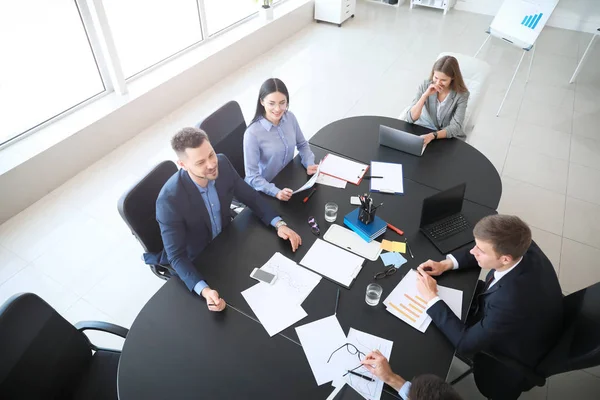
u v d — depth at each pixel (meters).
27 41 3.31
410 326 1.65
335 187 2.33
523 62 5.46
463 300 1.74
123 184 3.51
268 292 1.76
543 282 1.58
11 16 3.16
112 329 1.74
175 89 4.38
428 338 1.61
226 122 2.60
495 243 1.51
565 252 2.97
